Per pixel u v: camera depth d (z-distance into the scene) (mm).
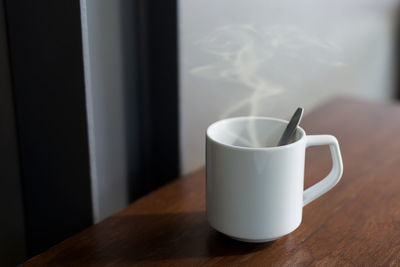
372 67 1505
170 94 841
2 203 786
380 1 1449
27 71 746
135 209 748
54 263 653
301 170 655
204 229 707
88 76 712
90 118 725
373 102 1106
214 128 677
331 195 771
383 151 889
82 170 749
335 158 675
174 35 811
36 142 771
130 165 862
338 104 1088
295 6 1000
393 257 658
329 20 1140
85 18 693
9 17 734
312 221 718
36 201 800
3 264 806
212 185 662
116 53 797
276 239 674
